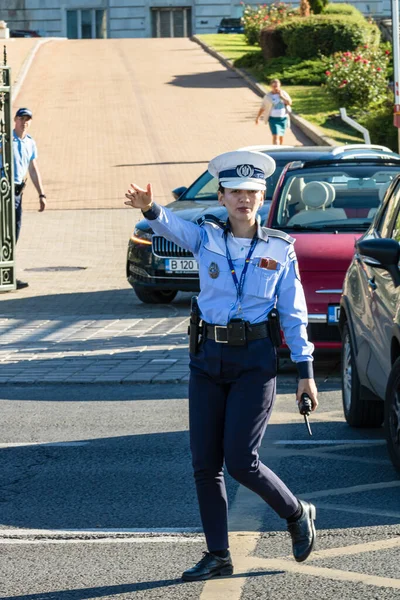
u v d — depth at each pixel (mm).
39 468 11984
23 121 25547
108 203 42062
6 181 25297
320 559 8969
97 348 19094
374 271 12641
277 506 8453
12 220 25625
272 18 92000
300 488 11062
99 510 10438
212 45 92688
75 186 45781
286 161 23672
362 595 8133
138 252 23312
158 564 8945
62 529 9898
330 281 16359
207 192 25047
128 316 22359
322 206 18453
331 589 8273
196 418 8445
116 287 26406
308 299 16312
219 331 8297
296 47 74812
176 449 12688
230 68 79500
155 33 132750
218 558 8594
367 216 18234
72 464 12117
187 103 65875
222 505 8578
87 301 24391
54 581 8594
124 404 15195
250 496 10938
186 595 8219
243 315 8336
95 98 67625
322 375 17281
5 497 10922
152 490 11070
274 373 8367
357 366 13078
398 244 11492
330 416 14453
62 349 19078
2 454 12625
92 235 35219
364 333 12695
